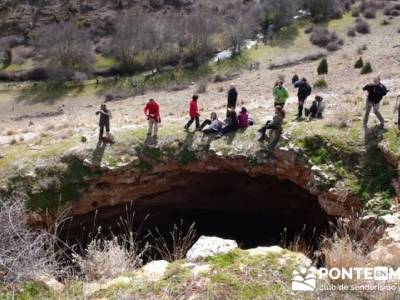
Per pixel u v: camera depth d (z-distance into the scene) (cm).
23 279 506
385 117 1762
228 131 1980
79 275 604
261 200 2197
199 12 6156
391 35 5166
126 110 3519
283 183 2056
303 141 1766
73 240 2067
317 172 1658
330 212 1623
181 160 1956
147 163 1978
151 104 2006
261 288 488
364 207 1479
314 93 2778
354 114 1838
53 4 7181
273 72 4381
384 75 3041
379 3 6306
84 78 5572
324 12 6119
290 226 2233
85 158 1945
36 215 1866
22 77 5847
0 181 1911
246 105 2600
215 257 552
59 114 4509
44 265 532
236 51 5534
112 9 7006
